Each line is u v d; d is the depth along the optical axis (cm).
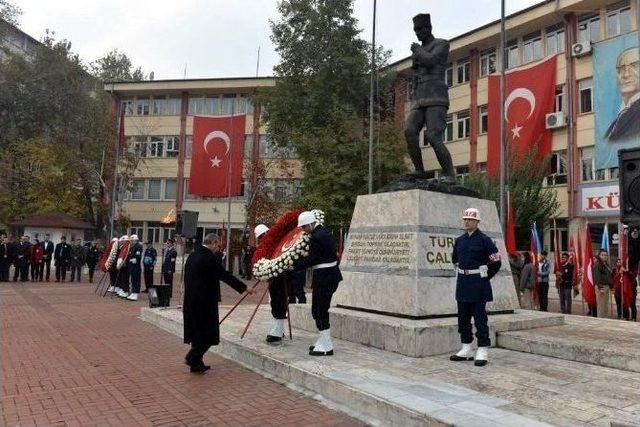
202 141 3031
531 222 2244
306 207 2659
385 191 901
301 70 3069
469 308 689
